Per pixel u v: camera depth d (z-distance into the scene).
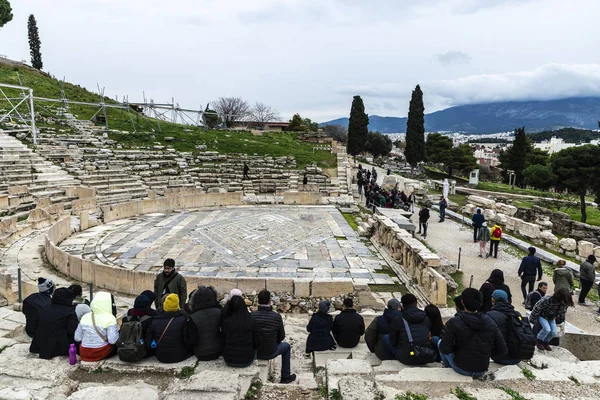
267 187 35.03
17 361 6.66
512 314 6.64
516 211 28.80
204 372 6.09
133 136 42.31
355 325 8.36
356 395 5.54
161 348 6.66
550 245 20.59
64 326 6.91
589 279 12.77
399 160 83.94
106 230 21.09
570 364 6.68
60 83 61.19
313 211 27.72
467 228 24.66
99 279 13.38
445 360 6.81
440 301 11.95
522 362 6.85
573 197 40.62
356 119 60.06
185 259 16.59
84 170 29.47
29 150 29.67
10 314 9.72
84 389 5.59
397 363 6.98
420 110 56.66
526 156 66.69
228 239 19.77
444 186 33.16
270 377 7.55
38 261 15.80
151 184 31.25
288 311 11.91
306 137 64.88
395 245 16.52
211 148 43.31
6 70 56.75
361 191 35.81
